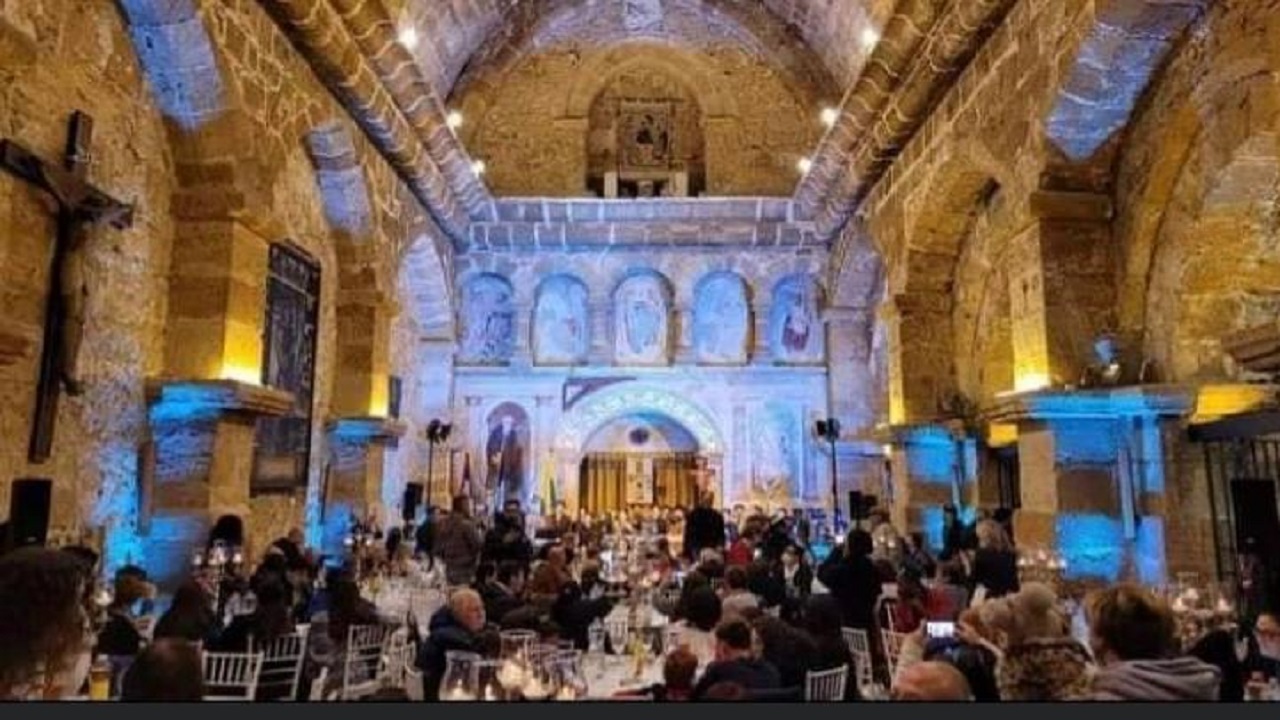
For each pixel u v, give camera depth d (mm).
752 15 17109
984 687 3945
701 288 16938
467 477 16094
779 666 4512
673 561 10117
